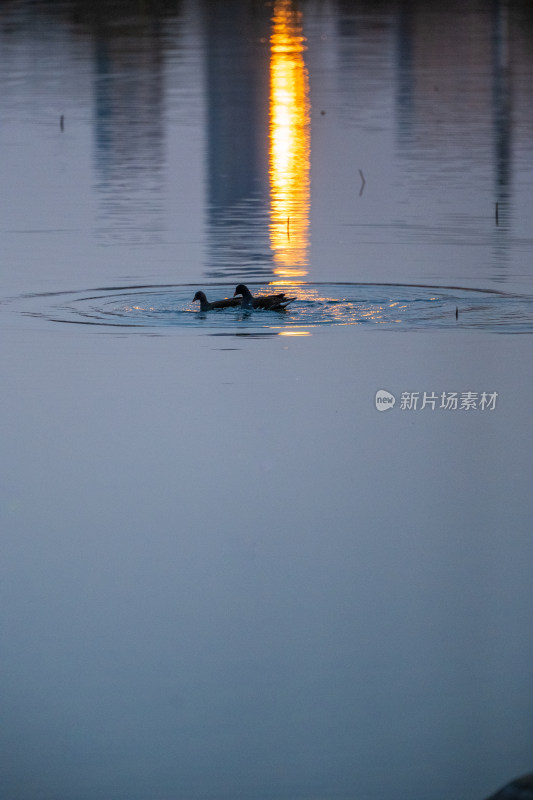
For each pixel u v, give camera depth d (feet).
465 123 415.85
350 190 308.40
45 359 165.07
